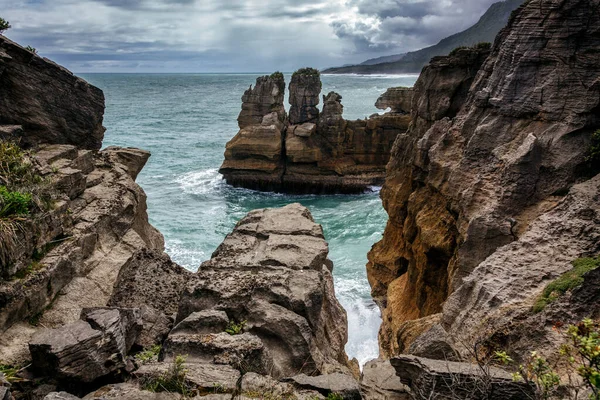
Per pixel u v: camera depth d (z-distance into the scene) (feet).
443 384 23.32
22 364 29.12
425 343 28.96
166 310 39.99
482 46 71.31
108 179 53.62
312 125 161.38
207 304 32.40
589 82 50.96
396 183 82.64
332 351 35.17
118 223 47.93
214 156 217.56
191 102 557.74
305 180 159.53
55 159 48.93
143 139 263.90
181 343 27.50
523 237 42.11
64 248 38.24
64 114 56.18
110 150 63.67
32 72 52.75
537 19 54.29
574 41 52.31
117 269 42.88
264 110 166.91
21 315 32.91
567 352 20.21
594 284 32.50
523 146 51.62
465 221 54.03
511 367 30.32
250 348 27.02
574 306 32.07
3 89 51.06
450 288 53.01
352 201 151.84
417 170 73.31
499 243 50.03
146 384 23.82
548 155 51.11
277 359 29.53
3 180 36.83
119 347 27.78
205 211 139.13
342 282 94.02
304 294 32.24
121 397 22.20
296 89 165.58
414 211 70.44
